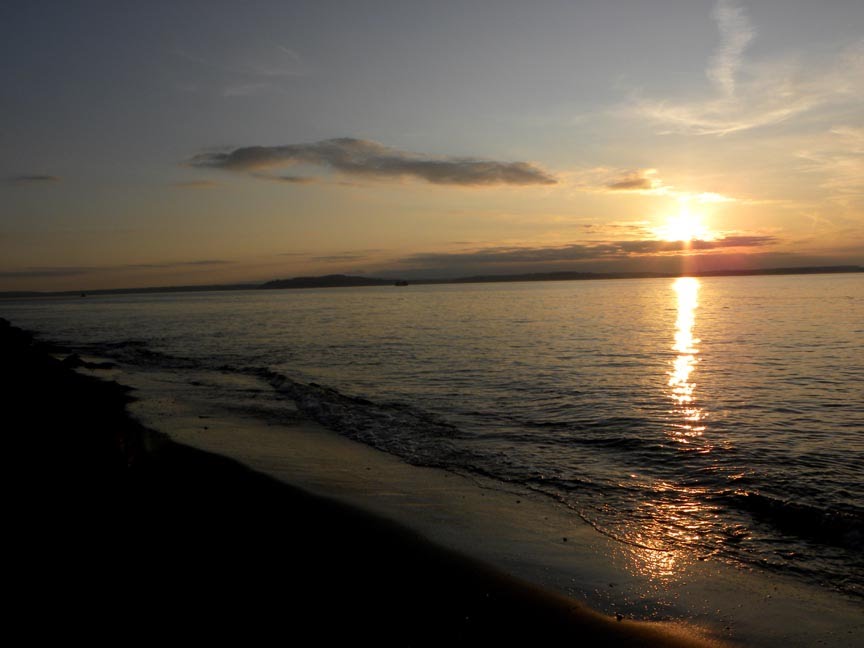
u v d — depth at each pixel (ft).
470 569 24.13
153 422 52.85
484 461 41.11
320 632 18.88
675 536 28.25
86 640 17.79
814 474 37.32
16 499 29.96
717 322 167.94
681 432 48.88
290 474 36.83
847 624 20.49
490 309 267.80
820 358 91.97
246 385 76.18
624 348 111.14
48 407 54.95
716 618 20.84
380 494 33.63
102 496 31.04
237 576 22.75
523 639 19.06
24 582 21.44
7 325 184.34
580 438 47.50
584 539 27.78
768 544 27.37
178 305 459.73
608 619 20.56
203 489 32.99
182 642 17.92
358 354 108.37
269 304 419.54
